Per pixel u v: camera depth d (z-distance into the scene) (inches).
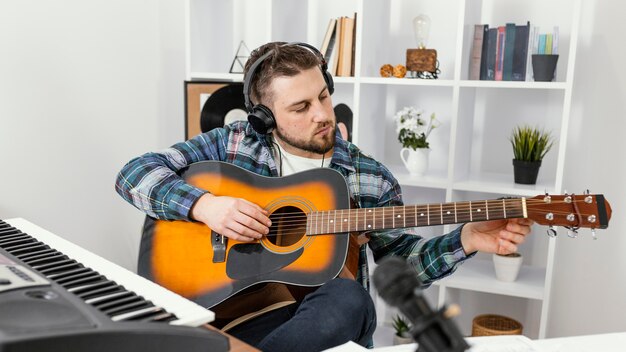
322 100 61.4
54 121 91.6
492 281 88.1
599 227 46.7
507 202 49.2
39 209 90.7
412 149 92.1
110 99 99.9
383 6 95.9
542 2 89.7
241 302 55.6
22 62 86.6
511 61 84.7
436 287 102.6
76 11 93.1
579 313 94.5
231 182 60.6
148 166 61.6
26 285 33.7
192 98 96.4
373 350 39.7
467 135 92.4
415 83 86.8
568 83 79.1
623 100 87.1
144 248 59.3
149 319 32.2
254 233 55.8
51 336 27.8
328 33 93.3
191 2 100.1
